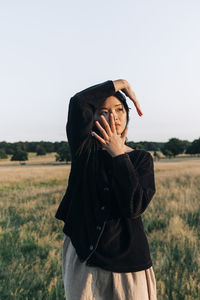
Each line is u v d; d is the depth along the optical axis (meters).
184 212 6.78
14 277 3.62
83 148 1.68
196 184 12.34
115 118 1.67
